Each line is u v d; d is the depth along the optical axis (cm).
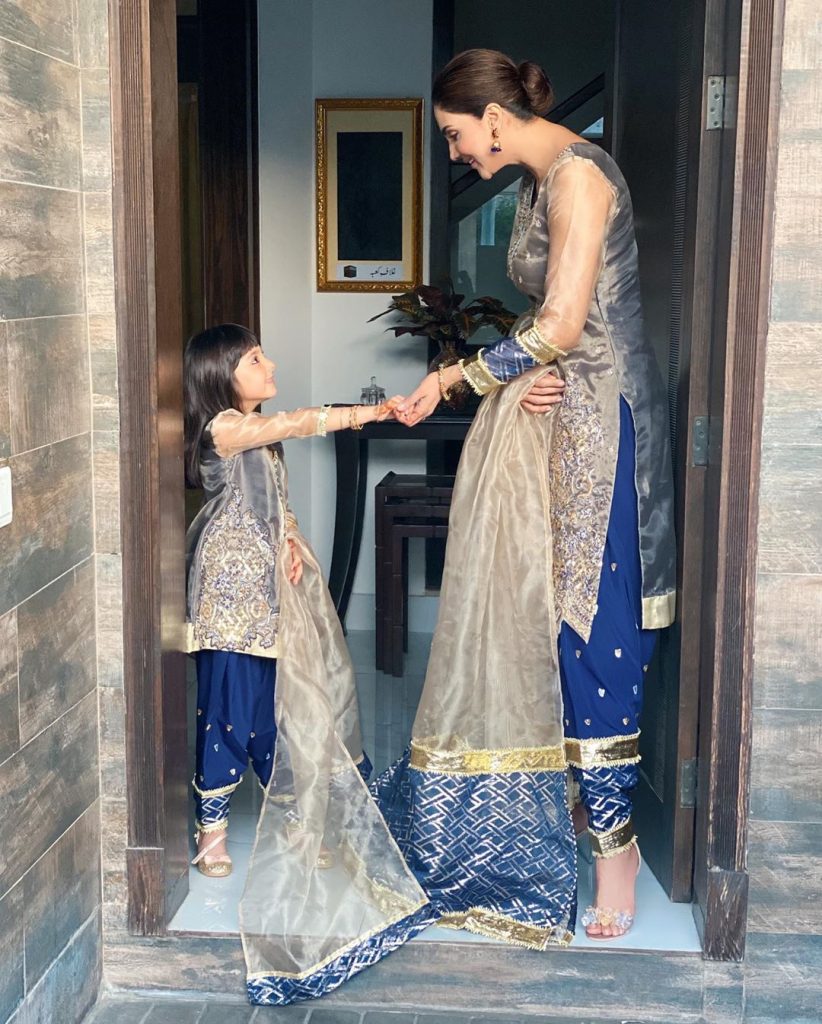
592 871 275
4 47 191
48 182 211
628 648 245
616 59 312
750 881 239
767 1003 242
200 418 267
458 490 251
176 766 253
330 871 260
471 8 493
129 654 240
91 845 241
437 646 253
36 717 210
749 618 232
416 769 255
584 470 242
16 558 200
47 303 212
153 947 249
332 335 479
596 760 246
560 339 233
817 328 224
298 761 259
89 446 234
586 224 230
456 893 252
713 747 237
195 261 490
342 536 458
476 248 483
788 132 220
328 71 462
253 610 263
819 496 229
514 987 245
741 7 219
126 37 223
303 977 243
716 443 235
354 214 470
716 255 235
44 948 217
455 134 241
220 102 434
